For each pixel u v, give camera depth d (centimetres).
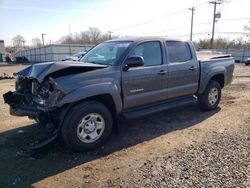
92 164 389
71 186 332
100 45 569
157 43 538
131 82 477
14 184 337
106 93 436
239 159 392
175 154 416
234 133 507
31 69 447
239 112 662
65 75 411
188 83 596
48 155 418
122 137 496
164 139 484
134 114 494
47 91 404
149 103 526
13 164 390
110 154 423
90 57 530
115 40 555
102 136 446
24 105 460
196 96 652
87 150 432
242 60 4653
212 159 393
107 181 341
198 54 714
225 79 703
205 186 322
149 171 363
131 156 414
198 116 630
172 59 561
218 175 347
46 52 5097
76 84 406
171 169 366
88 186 331
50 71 399
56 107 394
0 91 1057
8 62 5275
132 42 501
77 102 420
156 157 407
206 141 468
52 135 436
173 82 558
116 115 469
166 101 565
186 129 538
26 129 539
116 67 460
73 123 409
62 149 440
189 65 590
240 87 1079
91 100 439
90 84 418
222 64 686
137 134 512
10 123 581
